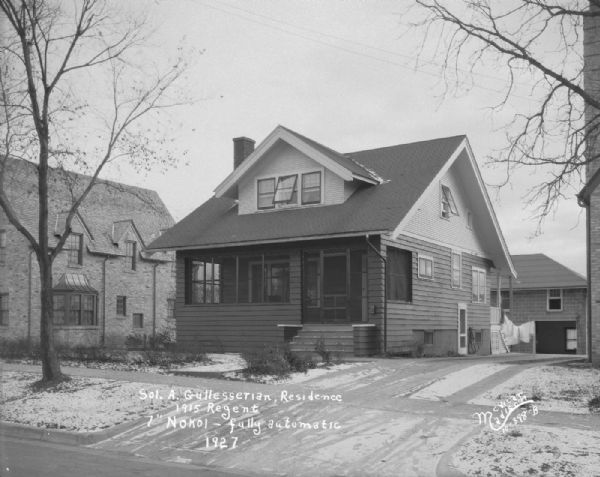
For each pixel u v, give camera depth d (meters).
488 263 32.66
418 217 25.39
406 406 12.34
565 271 43.00
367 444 10.02
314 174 25.55
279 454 9.84
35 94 15.45
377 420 11.31
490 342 32.03
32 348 24.66
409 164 26.33
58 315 35.19
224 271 27.73
